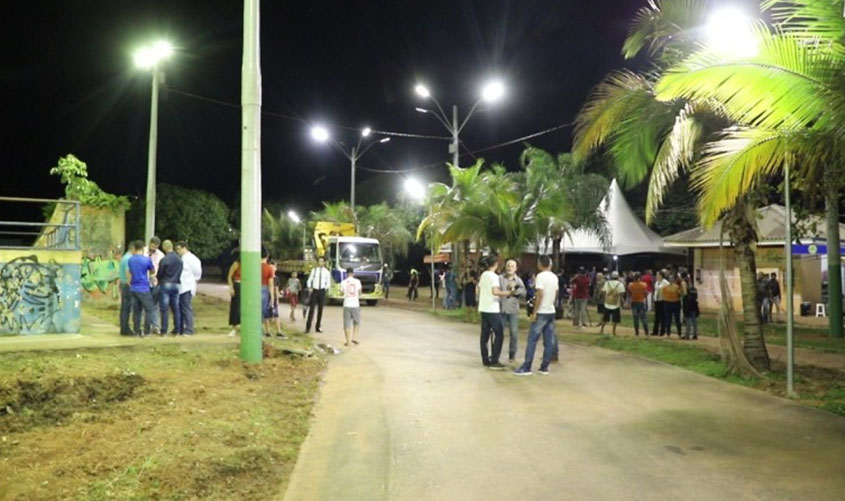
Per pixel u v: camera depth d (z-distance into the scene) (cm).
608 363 1305
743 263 1233
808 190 1161
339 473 655
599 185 2972
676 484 617
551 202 2289
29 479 616
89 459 666
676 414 884
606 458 696
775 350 1580
